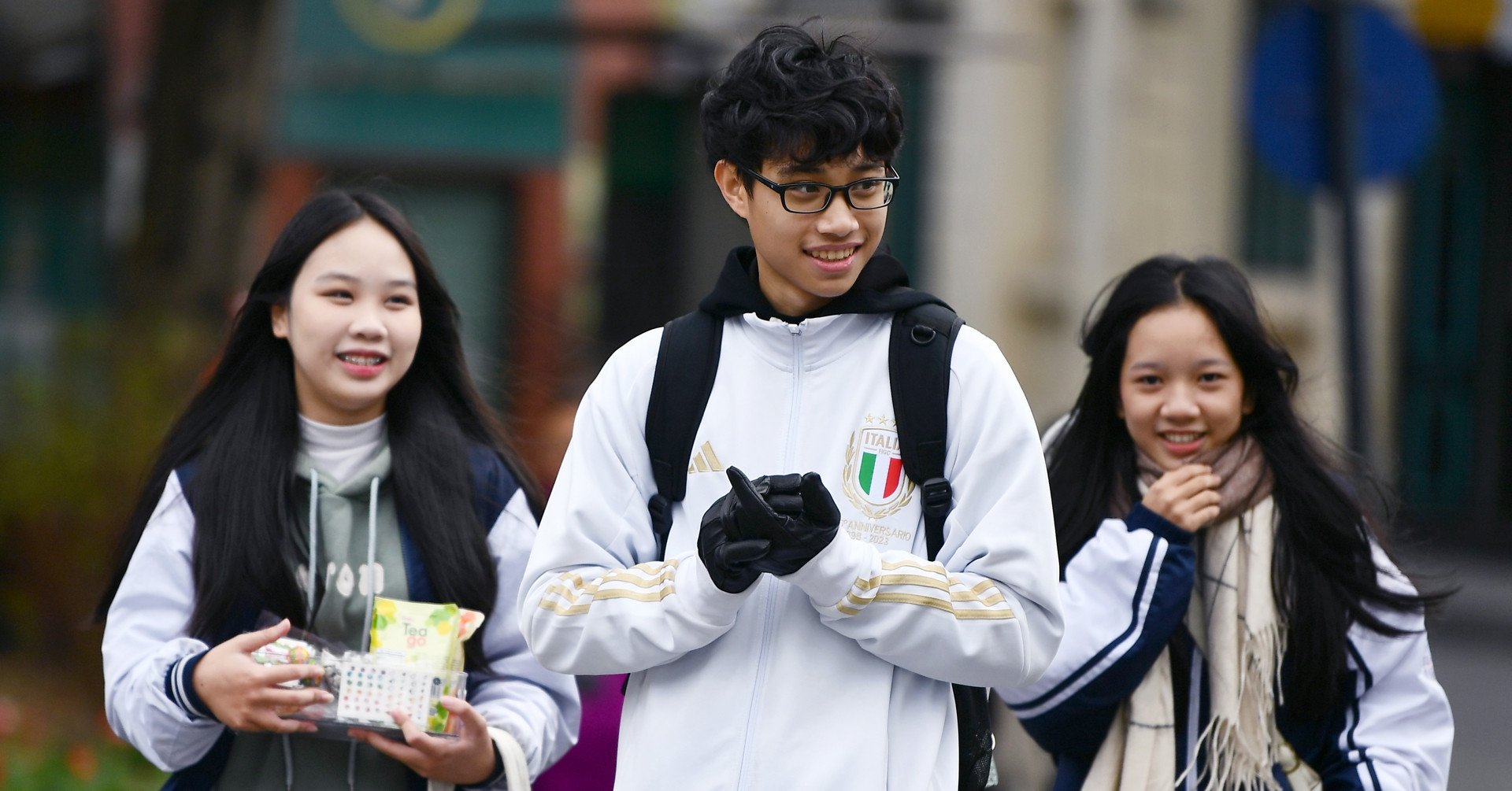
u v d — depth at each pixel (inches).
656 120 1307.8
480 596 378.3
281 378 387.9
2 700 821.9
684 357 320.8
